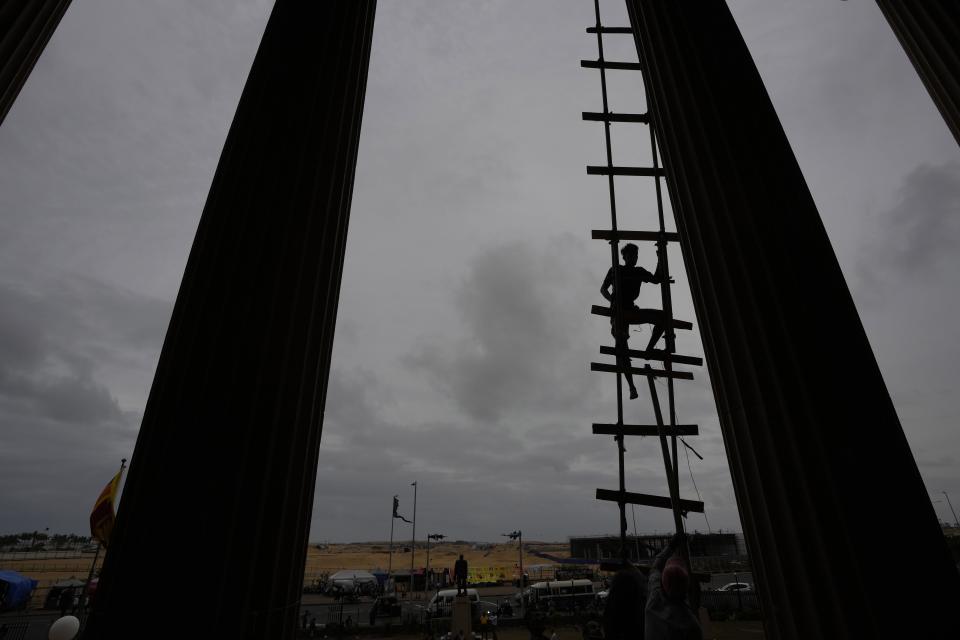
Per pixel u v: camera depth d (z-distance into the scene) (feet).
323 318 10.46
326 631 80.69
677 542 11.46
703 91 11.97
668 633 8.84
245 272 9.59
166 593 7.31
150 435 8.52
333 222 11.28
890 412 8.62
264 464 8.32
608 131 17.53
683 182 11.63
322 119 11.53
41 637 66.80
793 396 8.84
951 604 7.28
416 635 79.10
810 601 7.72
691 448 13.93
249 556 7.72
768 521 8.54
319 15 12.96
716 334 10.22
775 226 10.16
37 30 11.37
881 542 7.68
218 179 10.75
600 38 19.56
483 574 185.26
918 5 14.17
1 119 10.54
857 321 9.36
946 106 13.46
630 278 16.42
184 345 9.08
